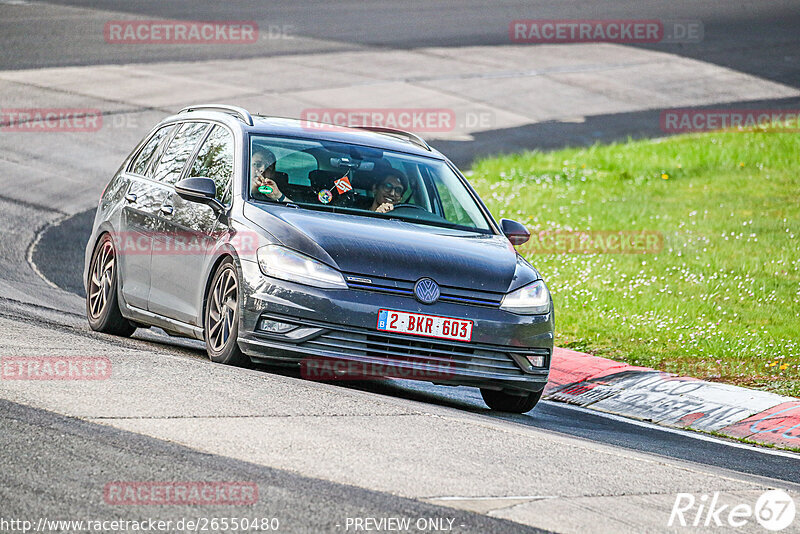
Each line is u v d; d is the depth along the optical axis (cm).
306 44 11938
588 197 6844
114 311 3319
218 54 10919
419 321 2634
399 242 2745
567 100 10562
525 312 2750
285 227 2716
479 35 13350
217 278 2803
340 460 1920
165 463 1812
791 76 12225
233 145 3038
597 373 3550
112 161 7000
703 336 3969
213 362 2794
